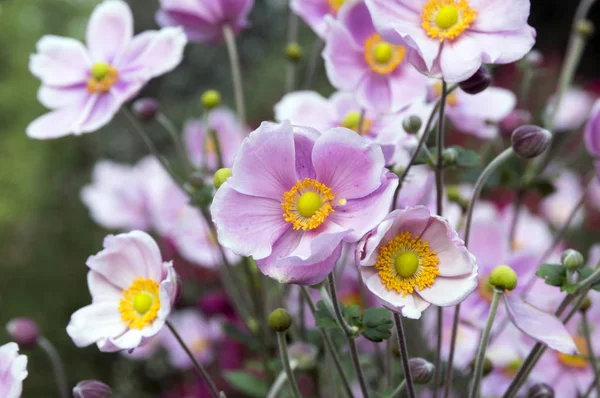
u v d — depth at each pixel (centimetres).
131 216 82
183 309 91
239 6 64
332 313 49
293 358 58
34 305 139
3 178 155
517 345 58
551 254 65
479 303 59
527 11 49
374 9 48
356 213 47
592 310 60
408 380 47
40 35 176
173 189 76
